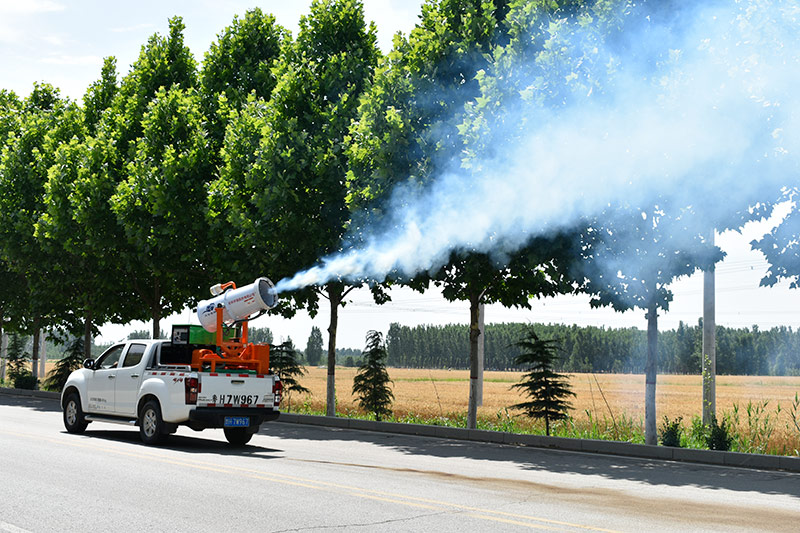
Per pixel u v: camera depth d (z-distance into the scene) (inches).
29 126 1278.3
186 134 1040.2
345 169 837.8
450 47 721.0
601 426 819.4
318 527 294.0
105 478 398.9
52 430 666.8
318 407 1143.6
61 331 1494.8
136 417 594.2
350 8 907.4
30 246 1222.9
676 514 342.6
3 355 2030.0
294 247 850.8
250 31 1065.5
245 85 1048.8
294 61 911.7
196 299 1127.6
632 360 5871.1
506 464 522.0
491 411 1196.5
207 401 563.2
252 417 586.6
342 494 366.3
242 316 606.5
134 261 1101.1
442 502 351.6
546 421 765.3
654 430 640.4
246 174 856.3
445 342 6958.7
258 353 600.1
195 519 303.9
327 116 854.5
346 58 887.1
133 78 1149.7
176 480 398.3
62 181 1138.7
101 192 1080.8
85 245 1130.0
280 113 869.2
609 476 475.2
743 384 3688.5
